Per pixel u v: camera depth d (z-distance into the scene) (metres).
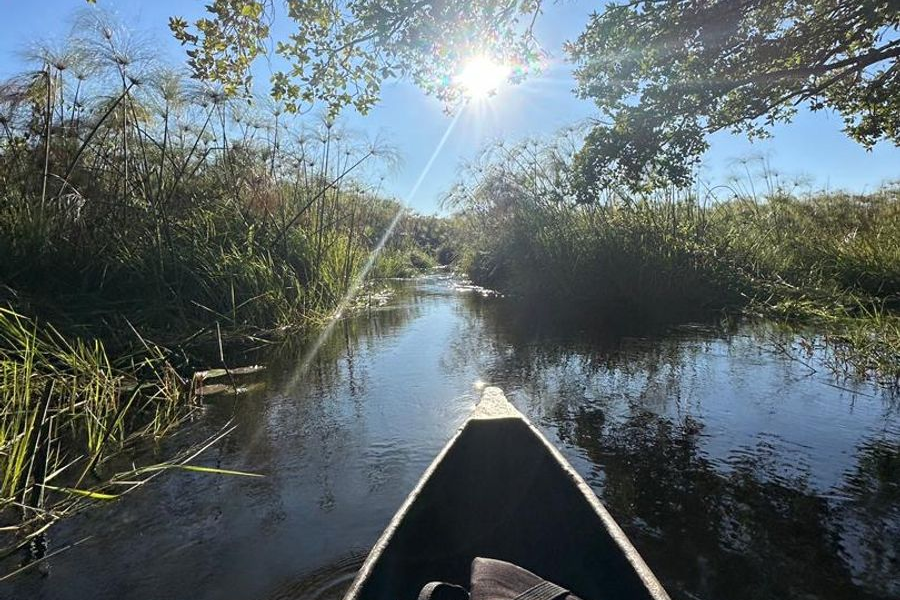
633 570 1.56
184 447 3.35
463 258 15.12
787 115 5.39
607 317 7.48
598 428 3.52
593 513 1.87
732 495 2.65
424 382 4.65
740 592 1.98
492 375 4.81
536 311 8.31
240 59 3.77
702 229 9.12
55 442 3.33
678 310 7.82
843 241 8.70
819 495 2.62
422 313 8.57
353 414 3.88
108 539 2.39
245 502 2.69
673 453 3.12
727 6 4.12
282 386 4.59
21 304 4.59
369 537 2.37
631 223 9.10
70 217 5.62
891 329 5.18
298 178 8.60
